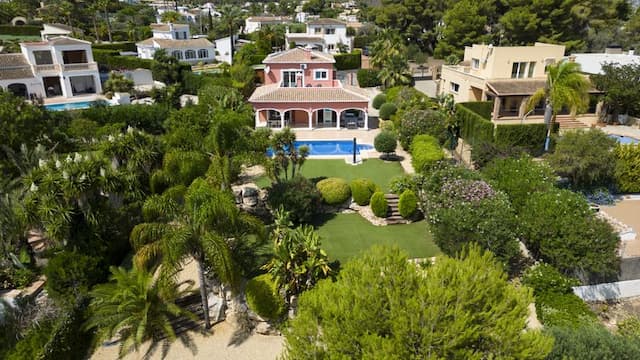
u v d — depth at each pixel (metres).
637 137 40.06
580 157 27.83
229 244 18.59
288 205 25.33
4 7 102.94
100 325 16.98
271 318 18.14
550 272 20.00
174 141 29.70
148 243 16.75
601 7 69.19
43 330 16.66
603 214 26.05
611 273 20.39
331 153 38.59
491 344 10.43
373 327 10.70
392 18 91.50
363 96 44.62
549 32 65.75
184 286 20.22
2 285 19.83
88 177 20.67
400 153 37.94
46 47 57.88
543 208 21.45
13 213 19.95
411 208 26.38
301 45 81.19
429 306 10.40
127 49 86.00
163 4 184.00
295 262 18.38
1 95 28.72
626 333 17.72
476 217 20.78
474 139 36.66
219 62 86.56
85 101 57.06
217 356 17.02
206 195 16.61
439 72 71.94
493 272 11.88
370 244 24.27
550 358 13.04
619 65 44.53
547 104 36.94
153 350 17.20
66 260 19.12
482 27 74.25
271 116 47.19
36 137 28.34
